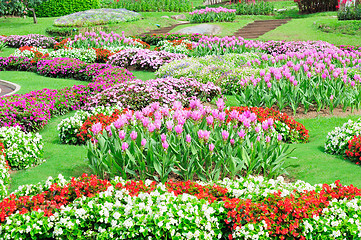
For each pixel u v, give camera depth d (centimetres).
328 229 469
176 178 696
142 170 653
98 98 1141
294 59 1412
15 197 533
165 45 2181
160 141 655
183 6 3909
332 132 851
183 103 1205
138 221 464
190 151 674
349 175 689
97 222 482
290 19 3042
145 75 1731
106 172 717
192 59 1736
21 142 812
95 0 3556
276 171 685
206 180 661
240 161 662
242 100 1128
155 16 3434
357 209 487
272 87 1110
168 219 461
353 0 2733
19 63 1836
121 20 3003
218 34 2675
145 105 1148
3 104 1054
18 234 459
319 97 1116
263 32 2636
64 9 3475
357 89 1146
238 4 3616
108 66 1700
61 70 1675
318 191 548
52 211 496
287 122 943
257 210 476
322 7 3303
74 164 793
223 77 1406
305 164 770
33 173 753
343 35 2394
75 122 940
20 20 3244
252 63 1598
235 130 680
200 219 470
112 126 682
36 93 1227
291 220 470
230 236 466
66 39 2342
